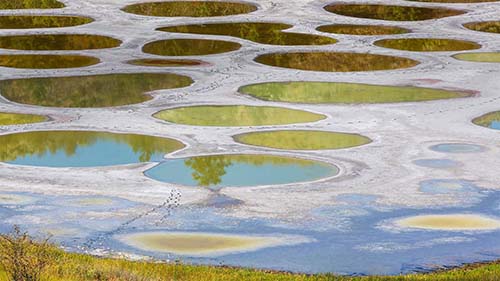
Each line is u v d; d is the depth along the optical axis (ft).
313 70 371.97
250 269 153.48
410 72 362.33
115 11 515.91
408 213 190.90
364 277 146.20
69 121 276.00
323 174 220.02
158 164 227.81
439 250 169.17
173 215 187.83
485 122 277.64
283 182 213.25
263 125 271.90
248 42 429.79
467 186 210.18
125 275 130.00
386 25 484.33
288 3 543.39
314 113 289.33
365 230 180.24
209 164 228.02
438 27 479.00
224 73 357.00
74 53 398.42
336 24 483.92
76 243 169.48
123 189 205.77
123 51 405.18
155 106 297.74
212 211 190.70
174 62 380.37
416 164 228.63
